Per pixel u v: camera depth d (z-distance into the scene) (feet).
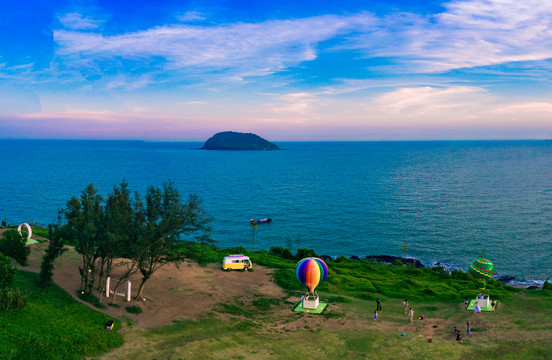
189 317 155.12
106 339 121.29
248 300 186.39
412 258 385.09
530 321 167.63
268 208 631.56
